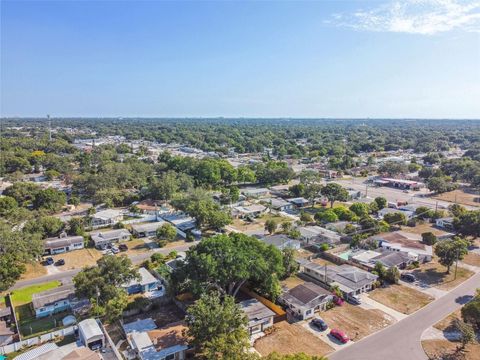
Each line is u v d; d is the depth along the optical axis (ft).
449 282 185.88
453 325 144.97
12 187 343.67
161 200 354.54
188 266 156.87
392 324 147.43
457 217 266.98
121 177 398.83
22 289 182.50
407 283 185.57
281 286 178.70
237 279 156.97
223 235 172.24
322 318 152.35
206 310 123.03
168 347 126.31
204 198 301.63
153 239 256.93
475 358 124.88
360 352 129.18
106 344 134.10
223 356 106.42
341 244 239.71
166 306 165.17
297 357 97.14
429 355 126.82
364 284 174.81
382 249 225.35
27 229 238.48
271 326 146.20
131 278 162.91
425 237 239.71
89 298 154.61
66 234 253.24
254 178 447.42
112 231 258.16
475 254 224.12
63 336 140.97
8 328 144.87
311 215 313.32
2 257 175.11
